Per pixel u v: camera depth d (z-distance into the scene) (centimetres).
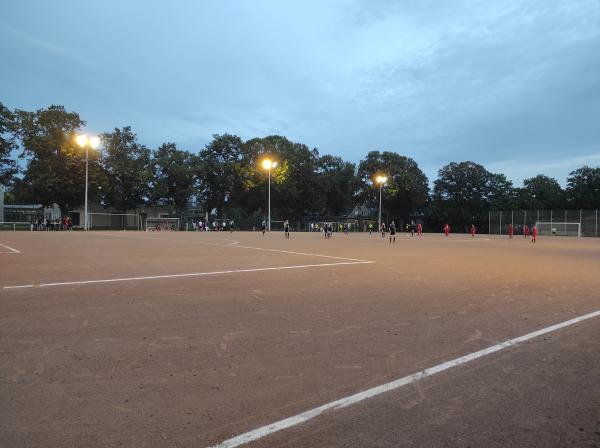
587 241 4081
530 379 424
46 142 5444
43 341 531
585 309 755
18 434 309
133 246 2242
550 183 8706
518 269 1380
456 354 500
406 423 332
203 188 7050
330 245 2666
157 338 552
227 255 1756
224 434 313
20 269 1214
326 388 398
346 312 712
